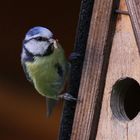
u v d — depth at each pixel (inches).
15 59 452.1
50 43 313.0
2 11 455.2
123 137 273.9
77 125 284.8
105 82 279.6
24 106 440.5
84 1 291.0
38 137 436.8
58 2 458.0
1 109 435.5
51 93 323.3
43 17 456.8
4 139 428.5
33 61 318.0
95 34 280.4
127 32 272.2
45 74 316.5
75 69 295.4
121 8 273.9
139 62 267.9
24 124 434.9
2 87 443.2
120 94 281.3
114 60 276.5
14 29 454.9
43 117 441.7
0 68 449.7
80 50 293.7
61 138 299.0
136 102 301.7
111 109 278.7
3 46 453.4
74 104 294.5
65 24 458.0
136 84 297.4
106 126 279.1
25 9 456.1
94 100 279.9
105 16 277.0
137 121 269.9
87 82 282.2
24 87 445.7
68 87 298.4
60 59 312.7
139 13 264.5
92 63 281.0
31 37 317.7
